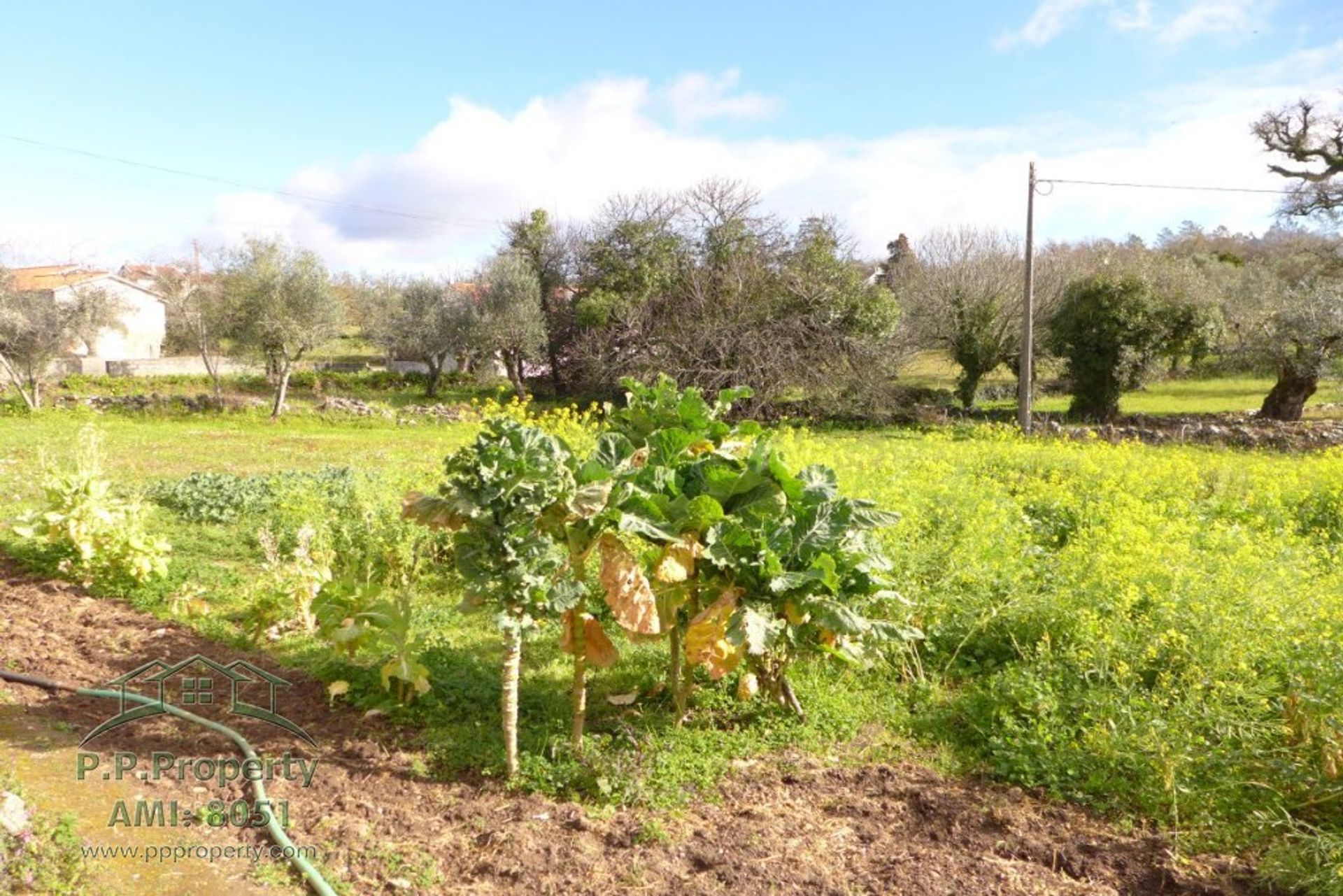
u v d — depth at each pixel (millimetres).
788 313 25750
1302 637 5051
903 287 31266
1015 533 7453
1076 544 7254
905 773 4520
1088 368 24000
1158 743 4246
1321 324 22734
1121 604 5500
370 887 3385
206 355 28688
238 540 8531
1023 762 4469
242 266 26594
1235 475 11328
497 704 4934
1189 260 30609
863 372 24547
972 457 12664
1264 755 4355
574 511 3873
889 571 5336
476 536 3941
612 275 28844
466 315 31750
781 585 4340
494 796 4105
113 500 7426
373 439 19938
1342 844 3619
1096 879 3680
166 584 6953
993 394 29688
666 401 5484
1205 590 5383
